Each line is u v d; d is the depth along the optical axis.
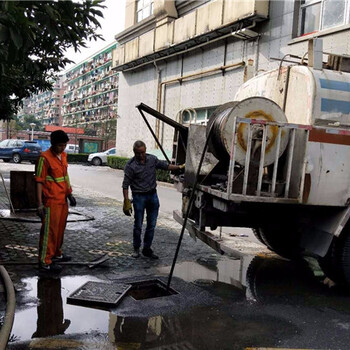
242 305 4.38
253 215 4.95
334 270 4.82
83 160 37.50
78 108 91.81
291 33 13.34
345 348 3.47
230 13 15.16
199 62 18.08
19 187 9.04
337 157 4.59
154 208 5.97
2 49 2.98
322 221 4.85
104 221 8.52
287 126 4.35
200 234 5.12
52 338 3.44
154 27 21.59
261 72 6.34
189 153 5.50
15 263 5.32
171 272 4.75
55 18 3.21
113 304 4.14
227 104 5.32
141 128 23.48
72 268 5.31
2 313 3.81
